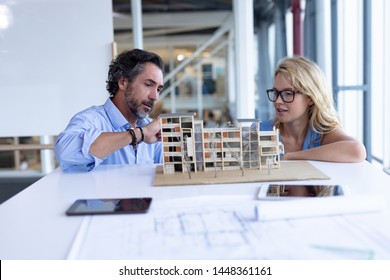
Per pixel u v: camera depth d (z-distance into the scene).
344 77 2.80
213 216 0.72
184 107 3.75
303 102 1.46
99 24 2.54
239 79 2.80
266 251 0.57
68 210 0.76
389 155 2.62
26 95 2.60
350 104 2.77
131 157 1.48
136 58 1.48
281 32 3.07
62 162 1.14
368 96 2.67
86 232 0.66
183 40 3.57
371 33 2.60
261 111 3.09
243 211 0.74
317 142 1.48
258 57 3.04
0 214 0.77
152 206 0.79
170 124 1.04
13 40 2.55
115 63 1.53
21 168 3.33
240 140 1.05
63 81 2.58
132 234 0.65
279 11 3.06
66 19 2.54
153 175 1.07
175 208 0.77
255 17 3.03
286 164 1.13
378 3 2.56
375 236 0.61
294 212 0.69
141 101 1.49
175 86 3.68
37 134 2.63
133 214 0.74
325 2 2.88
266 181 0.95
